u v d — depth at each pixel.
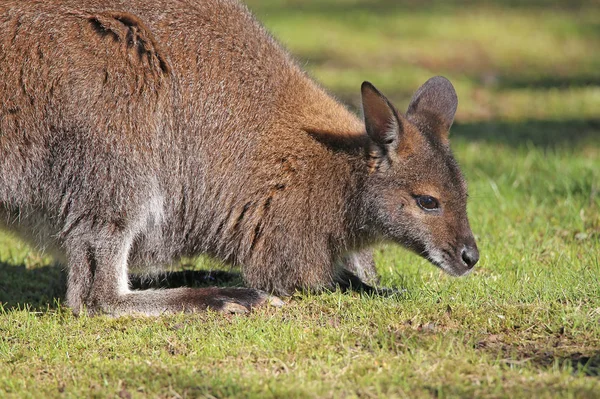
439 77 14.97
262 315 12.85
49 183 13.33
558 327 11.71
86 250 13.41
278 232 13.93
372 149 13.84
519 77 35.78
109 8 13.64
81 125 13.14
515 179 20.84
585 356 10.82
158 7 13.90
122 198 13.34
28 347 11.87
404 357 10.79
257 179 13.89
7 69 13.03
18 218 13.66
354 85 32.50
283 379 10.29
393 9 48.94
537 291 13.10
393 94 31.53
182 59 13.75
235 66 14.00
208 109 13.82
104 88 13.21
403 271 15.26
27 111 13.10
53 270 16.22
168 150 13.73
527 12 48.94
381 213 13.96
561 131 27.02
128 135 13.30
